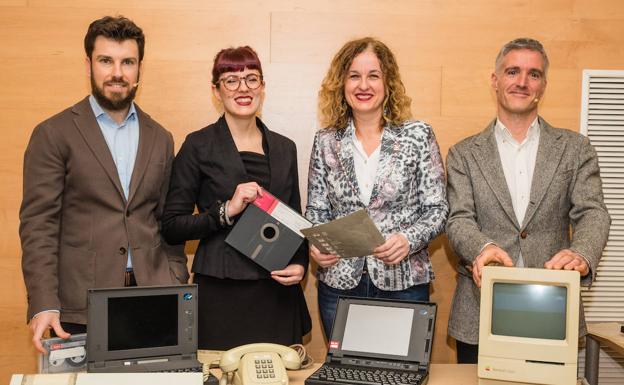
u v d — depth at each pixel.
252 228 2.04
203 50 2.75
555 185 2.21
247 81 2.13
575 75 2.80
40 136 2.02
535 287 1.67
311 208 2.28
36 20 2.71
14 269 2.76
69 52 2.72
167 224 2.12
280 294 2.17
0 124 2.73
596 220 2.09
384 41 2.77
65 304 2.01
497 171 2.25
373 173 2.21
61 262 2.04
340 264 2.20
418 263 2.20
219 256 2.11
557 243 2.23
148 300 1.72
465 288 2.29
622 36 2.80
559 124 2.82
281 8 2.75
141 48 2.12
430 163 2.19
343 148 2.23
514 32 2.78
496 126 2.35
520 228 2.21
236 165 2.12
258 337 2.13
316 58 2.77
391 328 1.81
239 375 1.65
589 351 2.34
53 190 2.00
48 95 2.73
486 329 1.66
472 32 2.78
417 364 1.75
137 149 2.13
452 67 2.79
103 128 2.12
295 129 2.80
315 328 2.82
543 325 1.64
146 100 2.76
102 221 2.03
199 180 2.17
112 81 2.03
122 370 1.66
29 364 2.78
